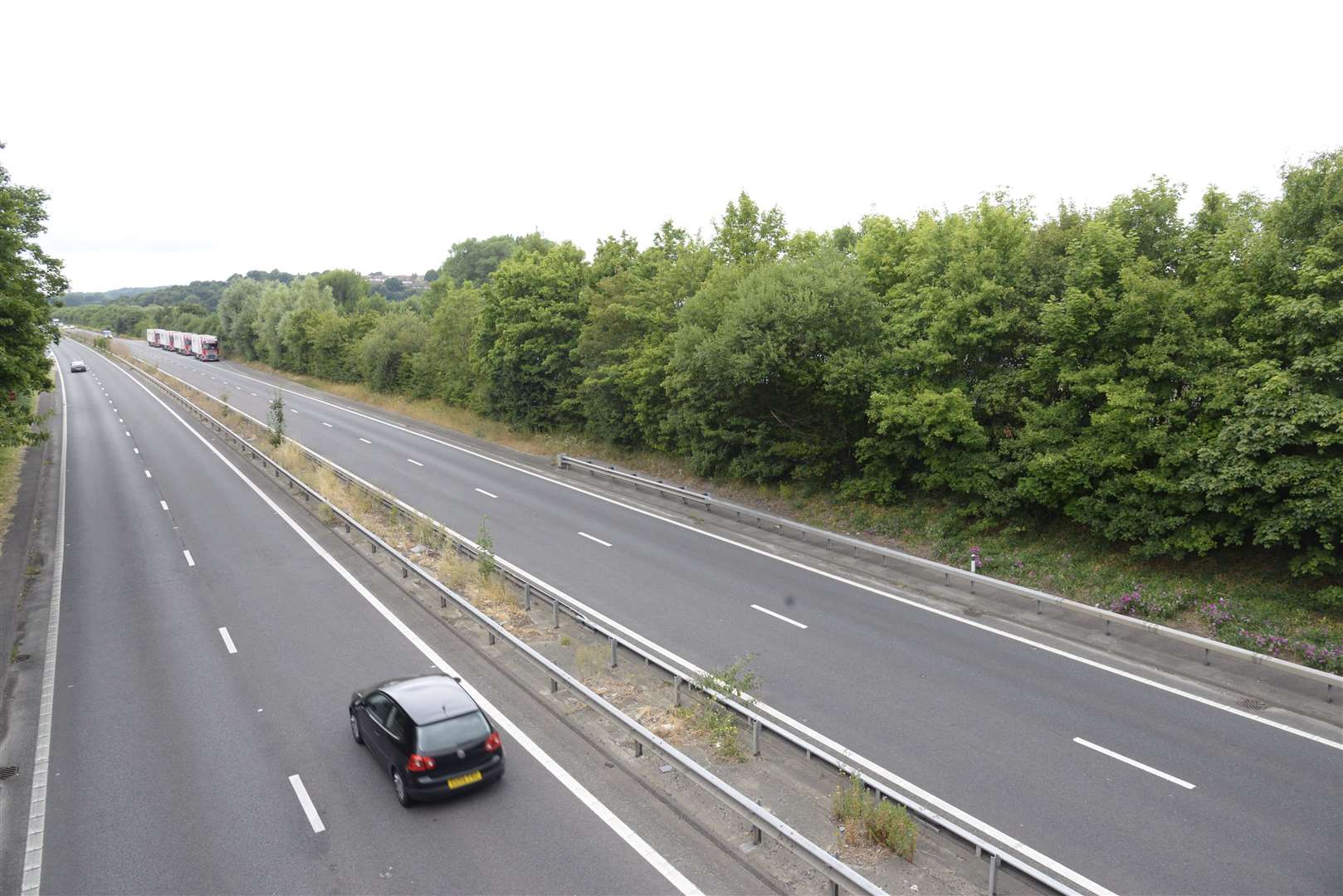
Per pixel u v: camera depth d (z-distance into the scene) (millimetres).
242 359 104312
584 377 38469
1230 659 15242
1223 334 17953
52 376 80125
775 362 23453
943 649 16203
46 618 17844
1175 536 17828
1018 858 9672
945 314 22125
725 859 9625
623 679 14539
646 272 37500
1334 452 15422
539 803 10805
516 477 34344
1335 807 10602
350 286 117250
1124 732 12742
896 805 10164
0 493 29516
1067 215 22234
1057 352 20453
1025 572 20000
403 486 32031
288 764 11812
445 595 17500
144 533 24719
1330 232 15836
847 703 13859
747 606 18734
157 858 9703
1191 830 10156
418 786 10375
